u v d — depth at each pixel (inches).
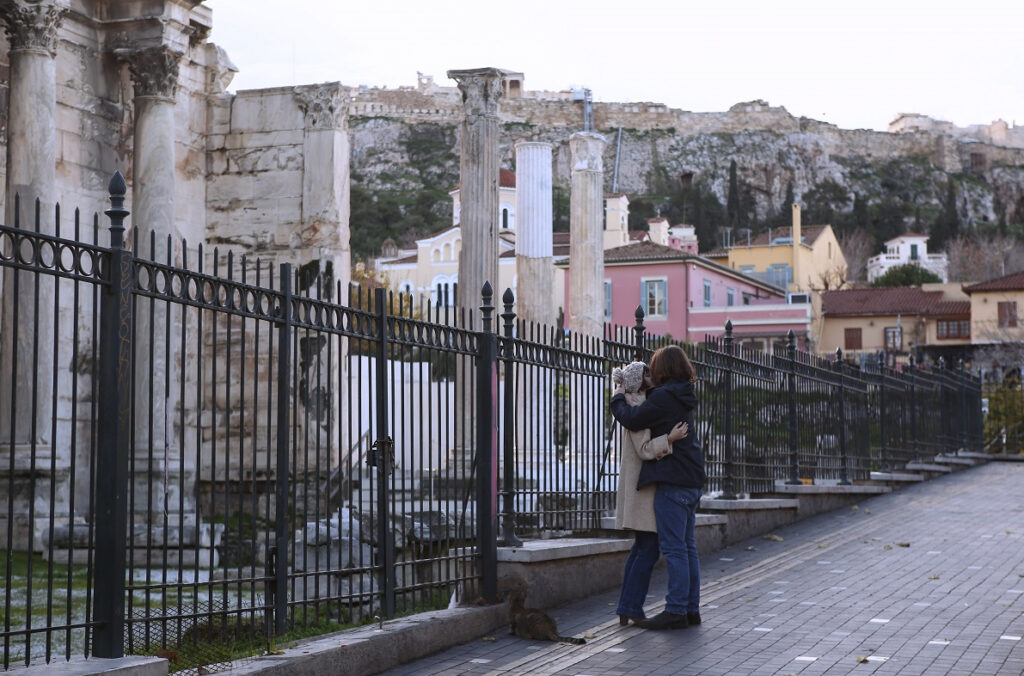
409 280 3705.7
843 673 300.0
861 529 651.5
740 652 329.1
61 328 620.7
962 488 908.0
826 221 7273.6
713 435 586.2
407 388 655.1
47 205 605.0
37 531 522.9
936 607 399.9
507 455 402.9
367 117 7140.8
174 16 679.7
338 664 292.8
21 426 566.6
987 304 2970.0
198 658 273.7
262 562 462.6
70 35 672.4
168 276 267.0
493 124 849.5
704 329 2893.7
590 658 326.3
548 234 1019.3
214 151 797.2
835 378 802.2
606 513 485.1
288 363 306.3
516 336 414.6
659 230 4121.6
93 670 227.9
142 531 481.4
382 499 345.7
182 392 276.8
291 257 778.8
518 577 390.0
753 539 608.4
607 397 495.8
